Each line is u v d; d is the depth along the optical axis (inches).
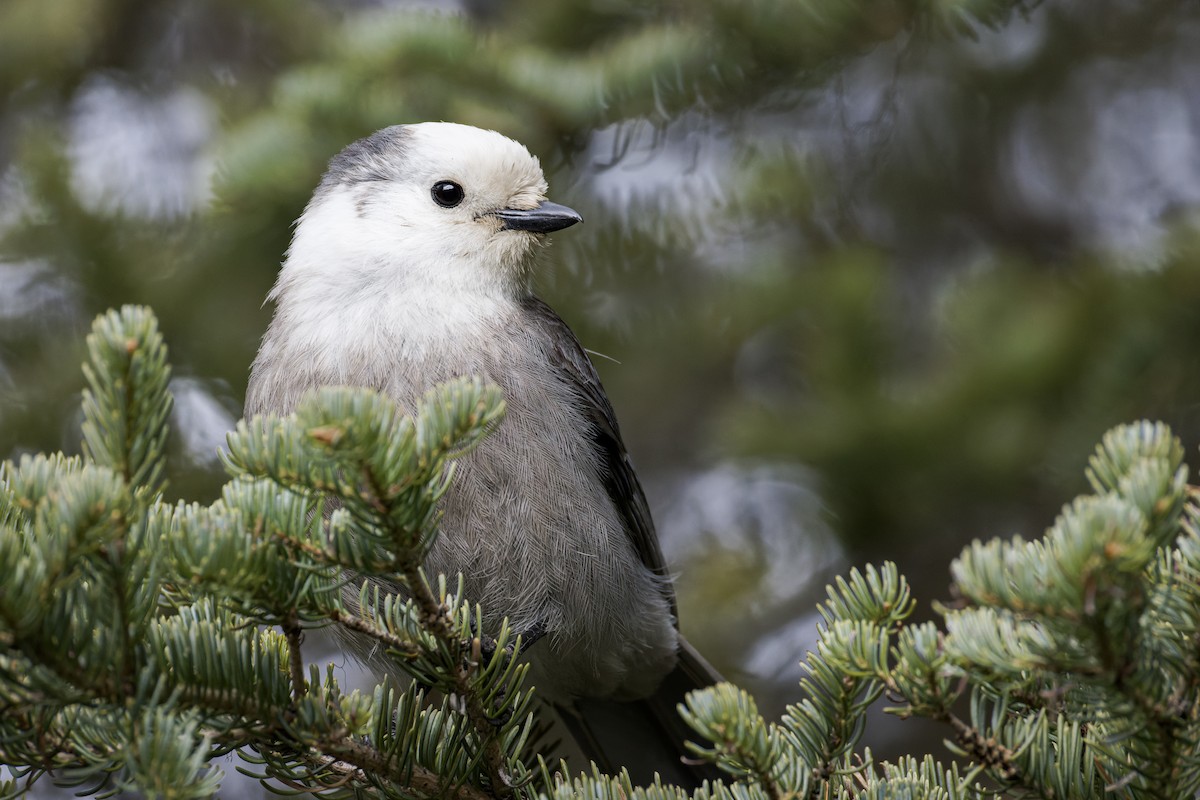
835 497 412.8
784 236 447.5
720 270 439.5
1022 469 394.0
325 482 171.8
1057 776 187.0
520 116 364.8
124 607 169.3
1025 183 483.8
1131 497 150.0
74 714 192.4
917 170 458.9
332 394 164.4
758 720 180.4
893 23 356.2
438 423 171.9
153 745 164.7
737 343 437.7
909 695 186.7
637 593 315.6
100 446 167.6
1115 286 398.0
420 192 315.6
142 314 166.7
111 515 159.8
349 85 354.0
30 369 395.9
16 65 426.6
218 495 385.7
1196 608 166.1
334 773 207.9
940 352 418.0
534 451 287.9
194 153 413.1
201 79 424.2
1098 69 469.4
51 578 160.6
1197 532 167.9
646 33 367.6
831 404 405.4
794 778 189.0
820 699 194.4
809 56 366.0
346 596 268.5
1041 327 399.5
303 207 366.6
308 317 306.7
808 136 418.6
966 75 447.8
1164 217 420.2
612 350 430.0
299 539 181.3
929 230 472.7
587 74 364.2
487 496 281.1
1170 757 173.0
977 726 188.7
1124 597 153.6
